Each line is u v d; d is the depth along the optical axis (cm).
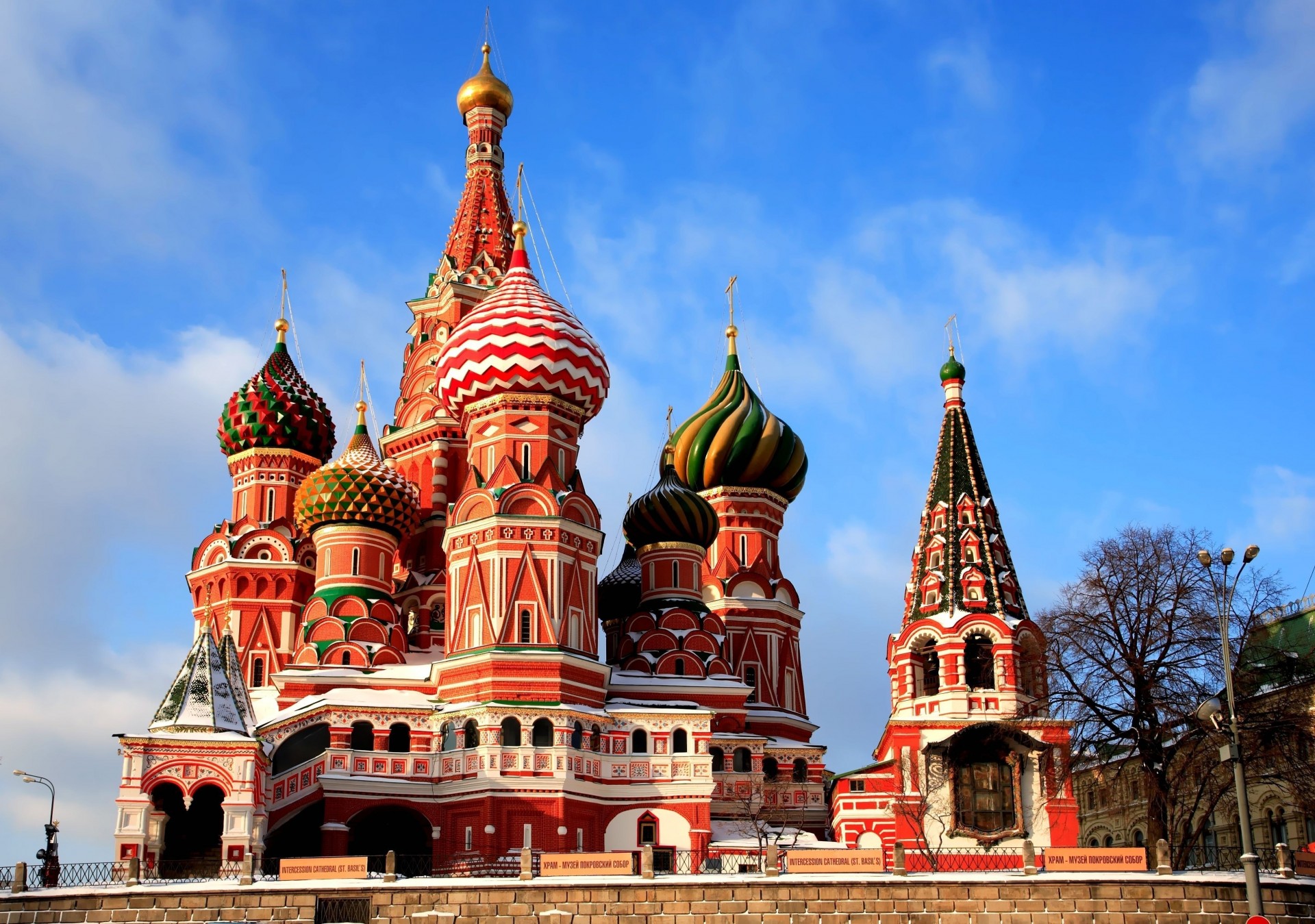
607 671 7431
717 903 4831
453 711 7088
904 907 4822
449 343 7988
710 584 8775
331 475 8231
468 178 9856
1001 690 7238
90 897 4866
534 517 7450
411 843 7275
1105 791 8544
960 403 8038
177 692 6362
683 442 9100
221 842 6356
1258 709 6369
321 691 7656
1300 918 4806
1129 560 6531
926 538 7719
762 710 8469
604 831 7106
